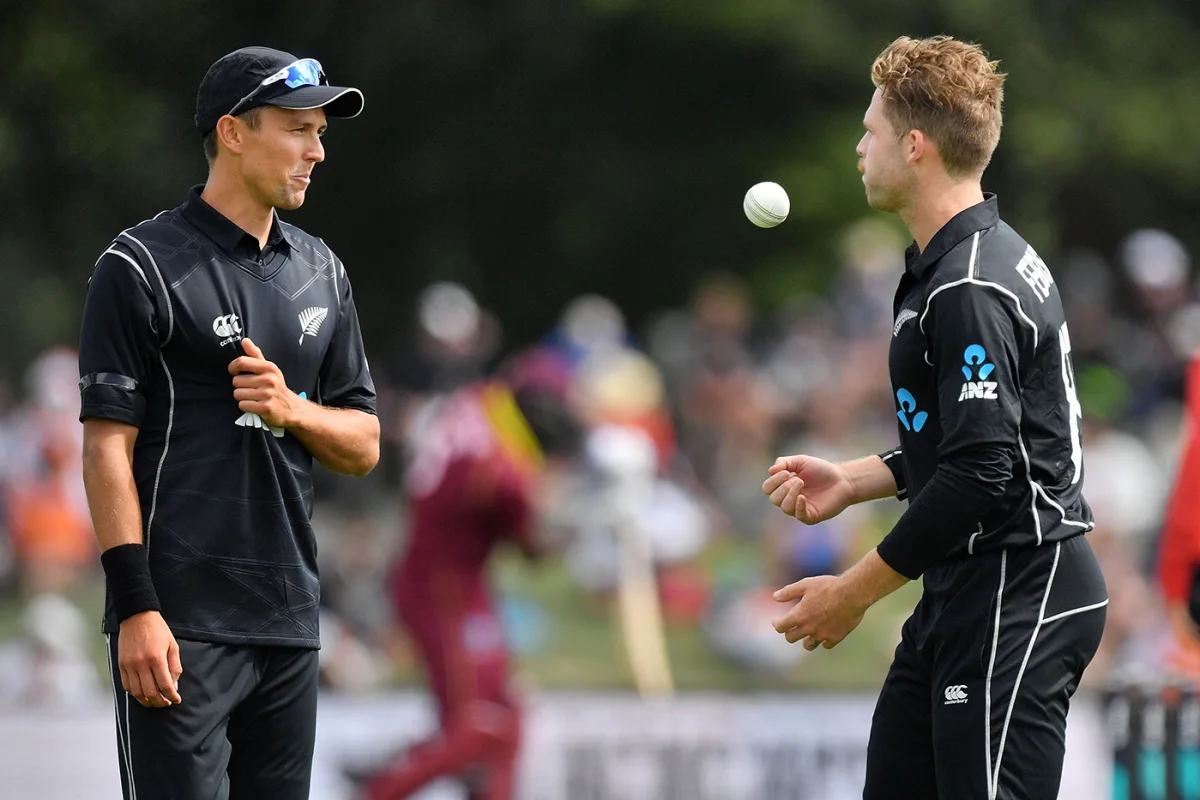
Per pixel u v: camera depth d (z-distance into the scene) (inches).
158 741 564.1
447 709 1136.8
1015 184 3284.9
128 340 567.8
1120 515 1481.3
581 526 1508.4
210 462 578.6
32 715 1160.8
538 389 1284.4
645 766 1221.7
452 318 1507.1
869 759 613.6
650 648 1391.5
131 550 560.4
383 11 2972.4
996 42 3228.3
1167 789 813.9
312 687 602.9
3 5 2753.4
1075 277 2608.3
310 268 606.5
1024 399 565.6
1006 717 565.9
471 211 3218.5
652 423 1706.4
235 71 581.0
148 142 2854.3
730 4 3073.3
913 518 555.8
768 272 3051.2
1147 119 3275.1
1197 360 903.1
